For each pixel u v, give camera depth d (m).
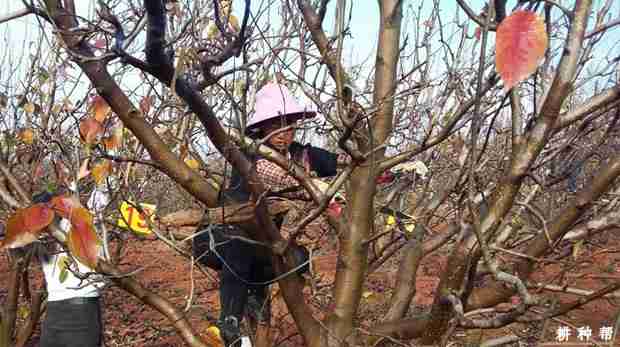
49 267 3.58
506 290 1.70
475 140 1.23
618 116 1.74
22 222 1.43
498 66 1.04
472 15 1.56
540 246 1.61
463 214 1.89
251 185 1.62
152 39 1.27
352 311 1.92
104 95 1.55
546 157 2.00
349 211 1.94
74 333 3.54
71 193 2.65
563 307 1.47
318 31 2.00
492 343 2.07
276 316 2.89
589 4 1.37
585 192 1.50
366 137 1.88
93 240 1.45
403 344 1.78
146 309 6.80
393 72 1.95
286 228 2.35
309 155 2.43
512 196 1.51
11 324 3.88
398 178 2.47
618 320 1.60
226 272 2.25
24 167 3.44
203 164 2.35
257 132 2.18
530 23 1.04
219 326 2.21
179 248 1.96
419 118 2.49
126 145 2.58
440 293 1.68
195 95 1.41
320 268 7.27
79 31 1.39
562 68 1.40
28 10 1.47
